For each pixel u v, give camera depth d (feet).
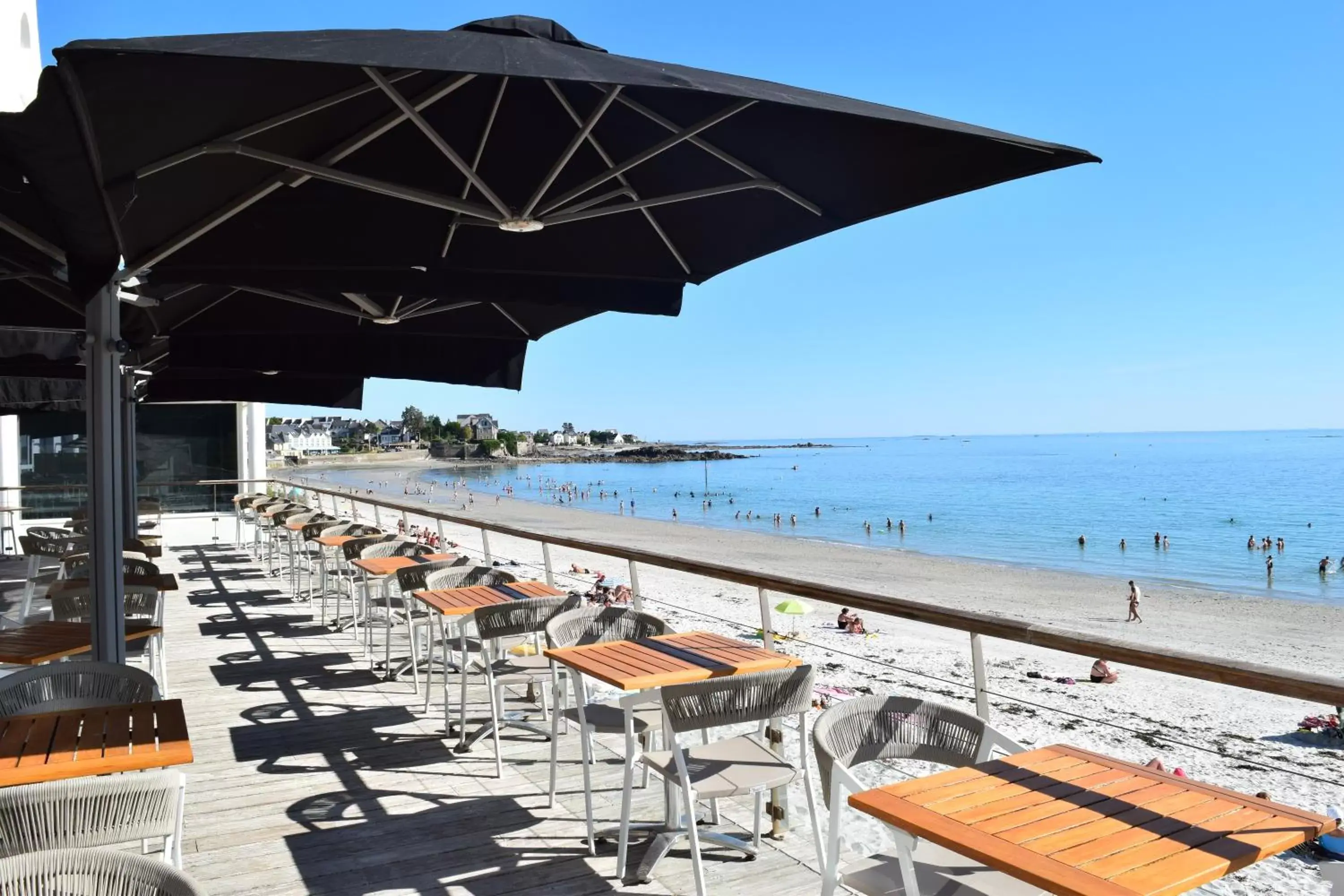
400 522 51.29
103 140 6.36
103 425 11.50
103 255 6.77
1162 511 188.34
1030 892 6.32
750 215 9.86
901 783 6.08
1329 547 134.82
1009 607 80.38
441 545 38.91
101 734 7.68
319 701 16.84
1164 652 6.32
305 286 9.48
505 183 9.34
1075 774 6.22
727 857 10.27
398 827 11.12
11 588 24.00
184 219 8.29
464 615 14.17
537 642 15.34
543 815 11.52
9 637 12.27
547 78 5.62
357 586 23.59
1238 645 63.46
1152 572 109.91
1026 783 6.04
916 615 8.58
